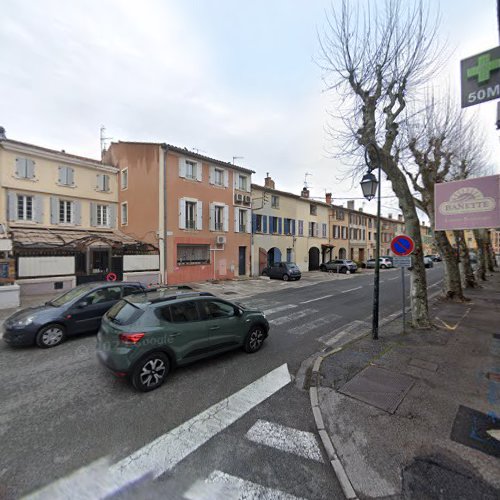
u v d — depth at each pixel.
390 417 3.45
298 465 2.77
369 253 39.84
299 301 11.52
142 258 15.35
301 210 27.25
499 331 6.92
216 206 19.14
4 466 2.71
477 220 4.75
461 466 2.64
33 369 4.88
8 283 9.91
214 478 2.60
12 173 13.83
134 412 3.63
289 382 4.50
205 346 4.89
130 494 2.44
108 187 17.62
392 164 7.05
